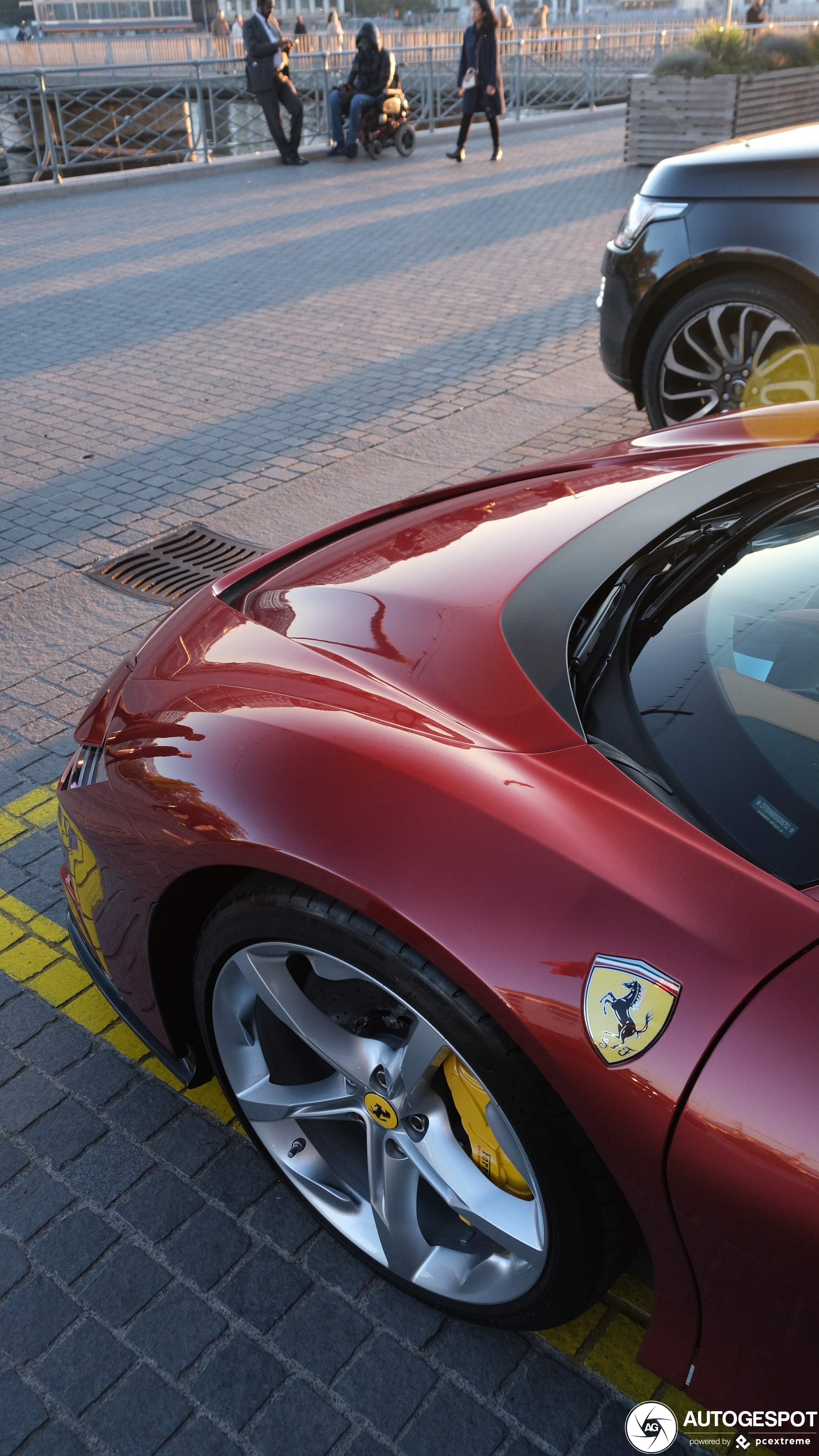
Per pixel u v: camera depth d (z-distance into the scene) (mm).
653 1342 1507
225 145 16078
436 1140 1700
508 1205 1632
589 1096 1357
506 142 18047
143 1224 2072
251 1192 2127
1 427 6316
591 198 12727
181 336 7930
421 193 13328
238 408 6465
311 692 1859
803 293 4652
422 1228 1850
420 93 18766
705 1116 1270
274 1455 1724
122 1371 1837
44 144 14211
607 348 5426
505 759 1617
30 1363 1855
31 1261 2012
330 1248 2020
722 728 1579
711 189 4770
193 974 2012
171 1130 2262
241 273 9703
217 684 1986
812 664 1625
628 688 1696
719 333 4969
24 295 9242
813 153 4496
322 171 15320
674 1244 1378
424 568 2139
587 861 1450
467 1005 1477
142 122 15180
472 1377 1810
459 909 1461
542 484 2527
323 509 5066
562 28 25281
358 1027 1746
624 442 2893
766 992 1282
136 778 1882
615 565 1966
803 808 1453
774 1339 1323
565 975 1385
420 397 6516
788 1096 1226
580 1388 1787
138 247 10891
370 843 1553
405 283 9164
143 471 5609
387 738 1693
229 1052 1971
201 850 1726
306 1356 1849
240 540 4809
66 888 2367
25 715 3674
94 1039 2484
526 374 6824
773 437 2580
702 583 1853
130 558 4707
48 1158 2209
